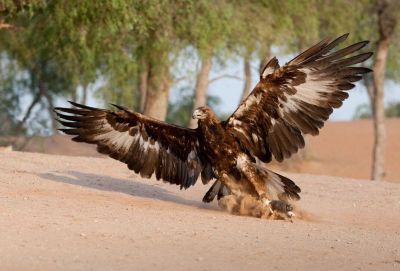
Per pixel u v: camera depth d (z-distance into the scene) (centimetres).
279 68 1562
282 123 1630
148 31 3250
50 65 4369
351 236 1503
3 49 4134
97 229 1412
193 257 1270
